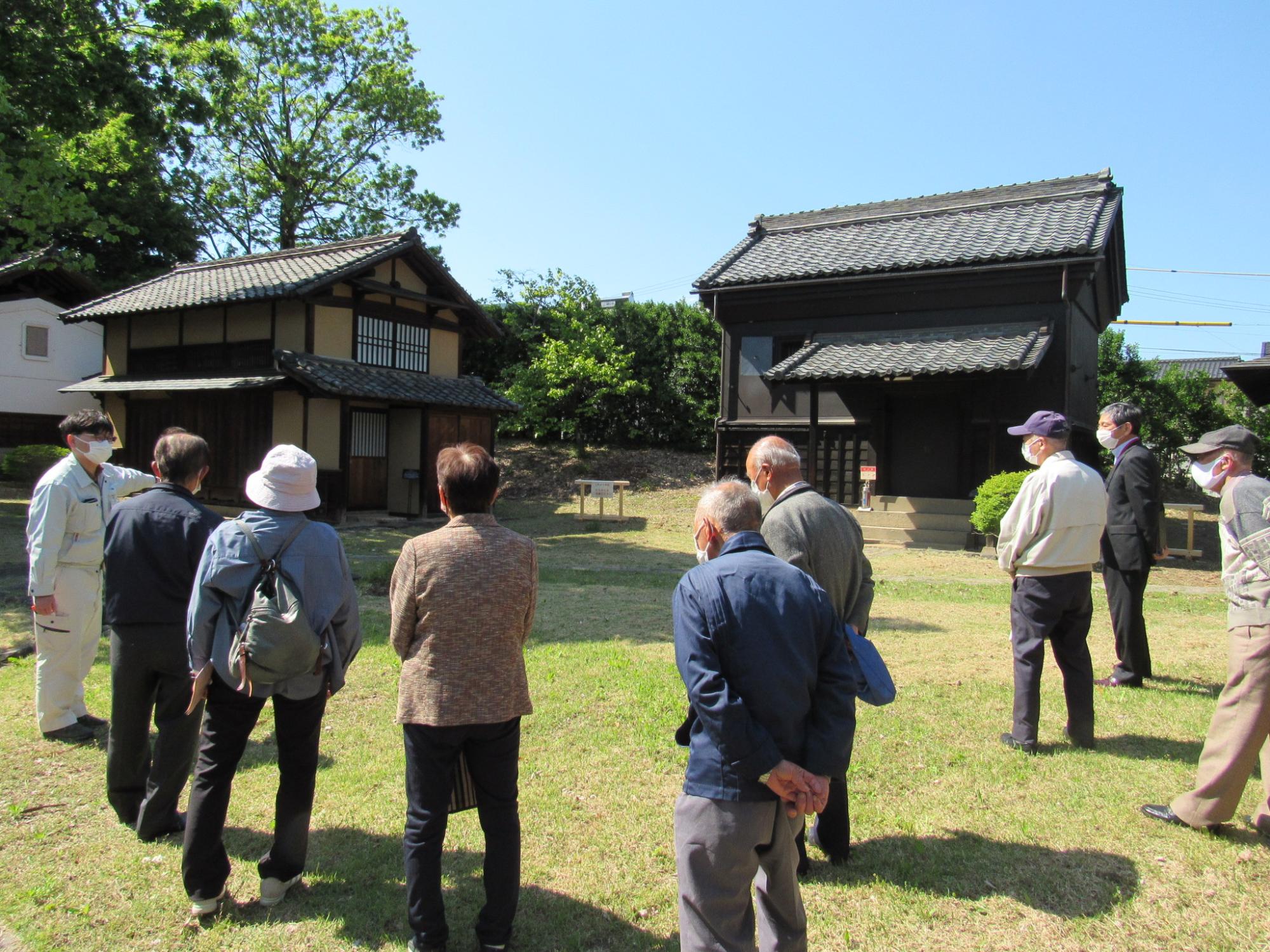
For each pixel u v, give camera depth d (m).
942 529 14.18
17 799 3.99
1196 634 7.60
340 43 26.28
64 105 12.41
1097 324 17.47
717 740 2.20
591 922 3.02
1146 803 3.88
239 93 25.14
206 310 16.98
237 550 2.99
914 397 15.66
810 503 3.22
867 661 2.73
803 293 16.38
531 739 4.73
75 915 3.05
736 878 2.30
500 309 25.59
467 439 18.39
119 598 3.52
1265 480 3.54
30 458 19.62
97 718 4.93
